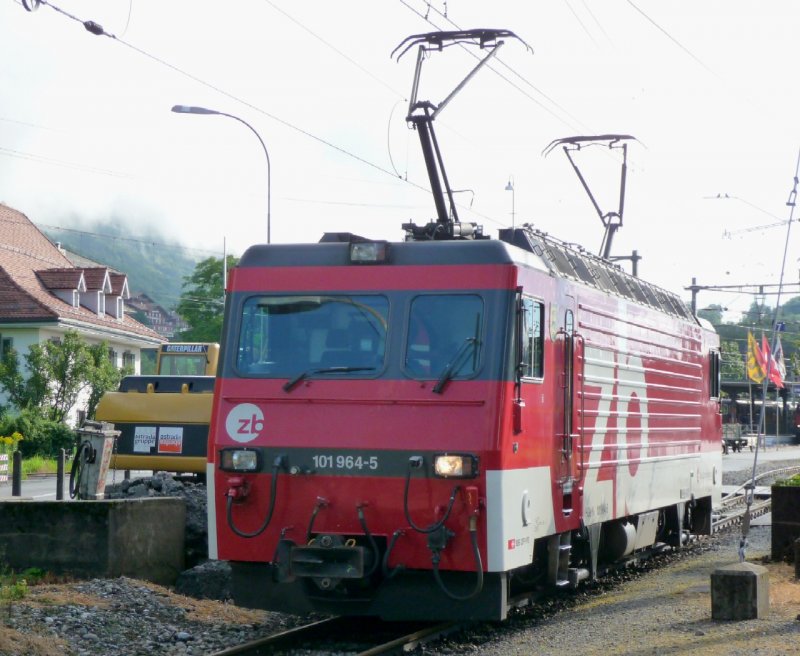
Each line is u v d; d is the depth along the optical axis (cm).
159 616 1102
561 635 1035
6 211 5609
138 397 1719
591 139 1731
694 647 938
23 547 1261
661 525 1667
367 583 986
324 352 1016
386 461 971
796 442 6894
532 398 1036
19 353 4566
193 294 6894
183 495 1533
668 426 1590
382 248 1016
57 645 934
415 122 1259
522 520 1000
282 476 999
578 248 1342
